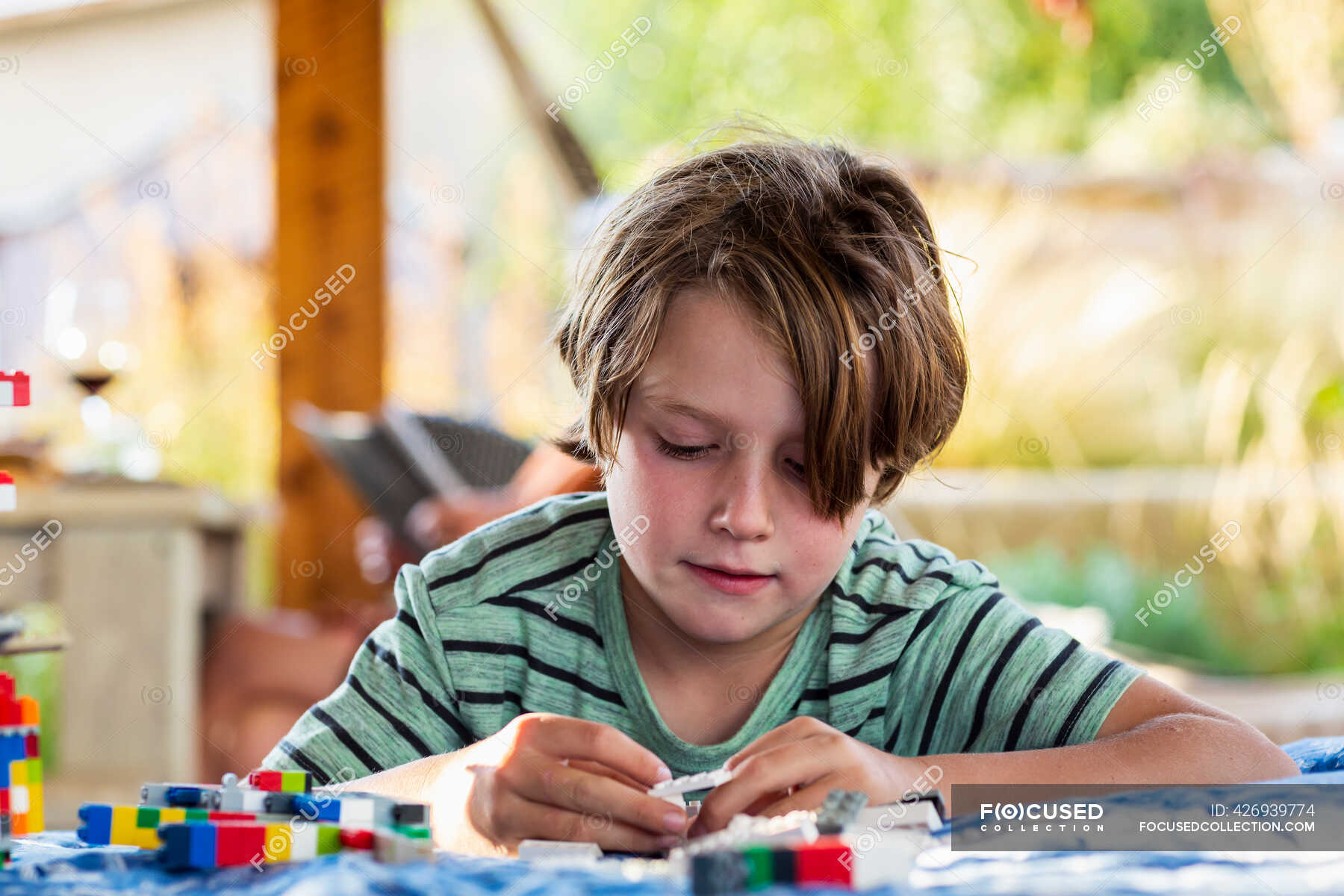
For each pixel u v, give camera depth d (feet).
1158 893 1.74
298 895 1.71
